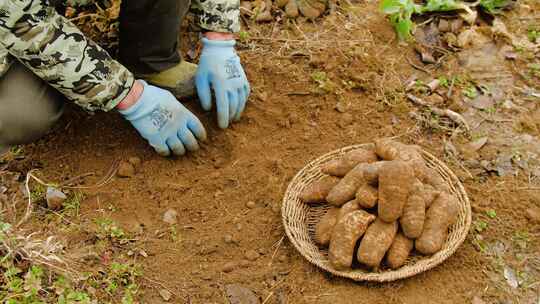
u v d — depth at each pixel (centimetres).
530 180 143
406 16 172
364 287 123
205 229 135
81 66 124
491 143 152
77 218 135
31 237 128
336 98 161
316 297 122
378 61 169
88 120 153
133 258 128
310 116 157
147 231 134
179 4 142
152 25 143
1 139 136
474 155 149
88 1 151
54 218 135
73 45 123
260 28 179
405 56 172
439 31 178
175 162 146
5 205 137
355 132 154
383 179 120
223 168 147
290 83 164
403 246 121
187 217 137
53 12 121
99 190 141
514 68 170
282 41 174
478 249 129
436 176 133
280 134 154
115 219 135
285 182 143
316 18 181
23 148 148
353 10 182
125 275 125
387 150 131
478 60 172
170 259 129
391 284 123
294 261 129
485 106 161
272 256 130
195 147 145
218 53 144
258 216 137
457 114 156
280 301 123
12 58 129
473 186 142
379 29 177
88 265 125
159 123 135
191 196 141
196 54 171
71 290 119
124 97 130
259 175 145
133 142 150
